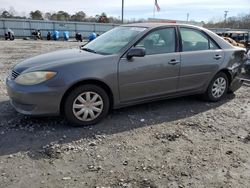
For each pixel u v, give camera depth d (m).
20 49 18.66
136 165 3.50
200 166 3.52
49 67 4.28
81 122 4.52
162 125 4.78
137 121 4.89
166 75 5.10
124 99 4.82
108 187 3.05
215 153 3.86
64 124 4.62
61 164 3.48
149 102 5.62
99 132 4.39
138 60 4.76
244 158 3.76
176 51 5.23
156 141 4.18
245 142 4.25
